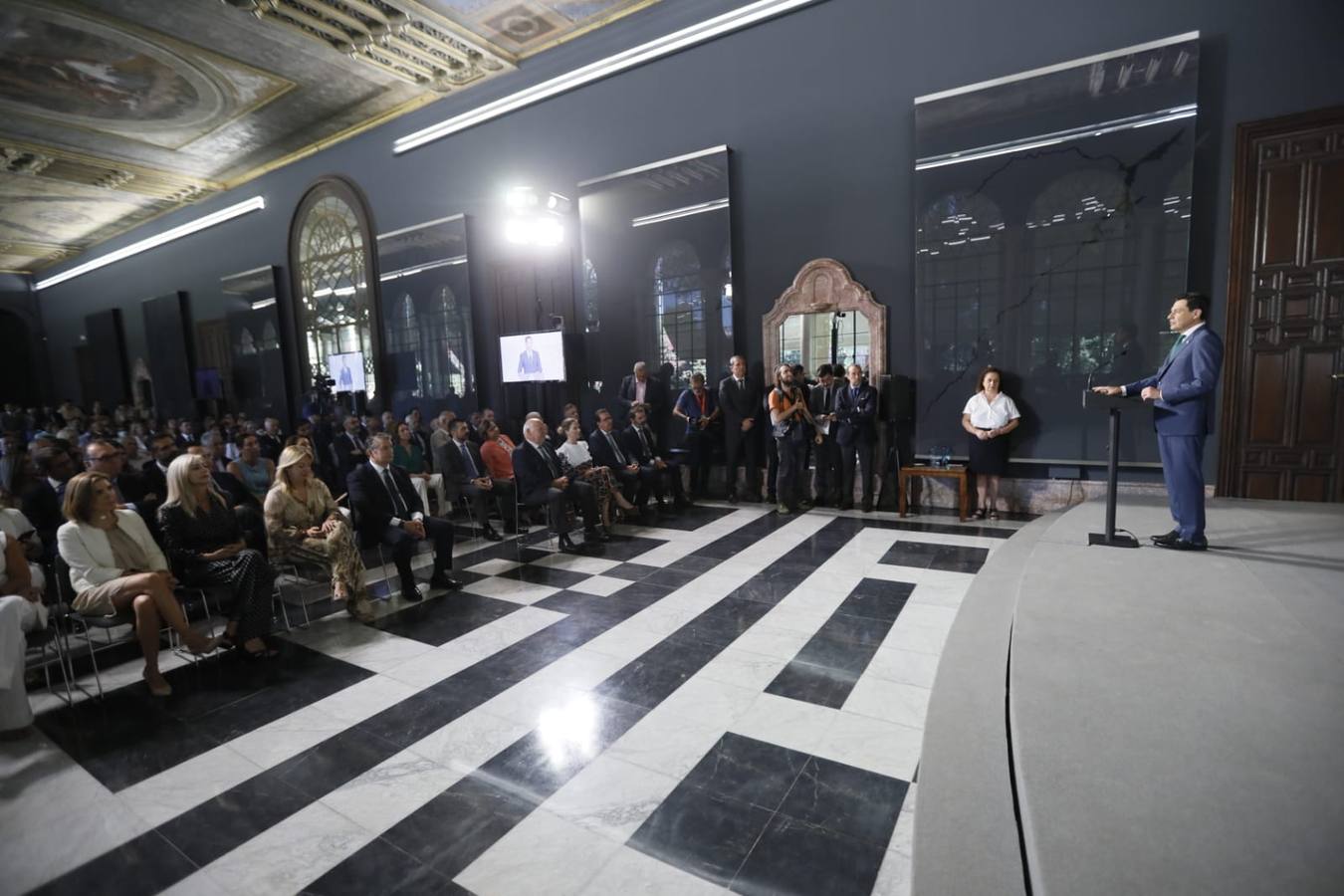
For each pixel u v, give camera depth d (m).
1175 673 2.28
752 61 6.82
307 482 4.19
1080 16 5.32
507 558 5.38
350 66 8.29
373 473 4.54
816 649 3.35
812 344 7.52
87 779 2.53
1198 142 5.05
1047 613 2.84
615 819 2.15
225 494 5.01
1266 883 1.37
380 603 4.39
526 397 9.04
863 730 2.61
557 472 5.80
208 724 2.92
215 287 13.51
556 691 3.06
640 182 7.61
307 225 11.44
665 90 7.38
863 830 2.04
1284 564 3.37
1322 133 4.66
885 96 6.19
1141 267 5.23
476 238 9.30
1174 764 1.79
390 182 10.08
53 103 8.90
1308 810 1.58
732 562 4.88
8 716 2.80
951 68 5.87
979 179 5.74
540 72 8.25
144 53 7.65
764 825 2.09
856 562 4.70
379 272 10.41
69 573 3.40
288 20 7.12
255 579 3.57
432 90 8.95
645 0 7.15
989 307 5.82
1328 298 4.71
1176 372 3.61
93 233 15.48
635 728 2.71
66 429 8.89
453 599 4.40
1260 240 4.89
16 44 7.33
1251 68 4.83
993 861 1.61
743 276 7.15
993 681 2.52
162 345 14.93
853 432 6.13
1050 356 5.62
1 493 3.97
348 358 10.85
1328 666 2.29
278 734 2.80
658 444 7.73
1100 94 5.23
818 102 6.52
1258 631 2.58
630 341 8.01
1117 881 1.40
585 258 8.23
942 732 2.20
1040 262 5.58
